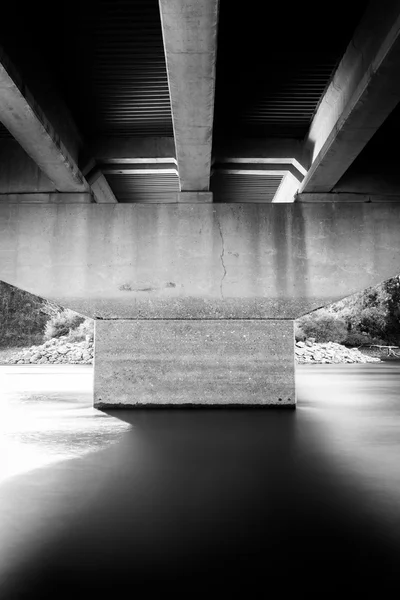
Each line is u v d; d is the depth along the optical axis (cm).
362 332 5628
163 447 805
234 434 916
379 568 371
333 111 1013
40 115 906
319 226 1274
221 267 1270
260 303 1270
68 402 1409
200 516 484
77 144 1198
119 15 808
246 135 1243
